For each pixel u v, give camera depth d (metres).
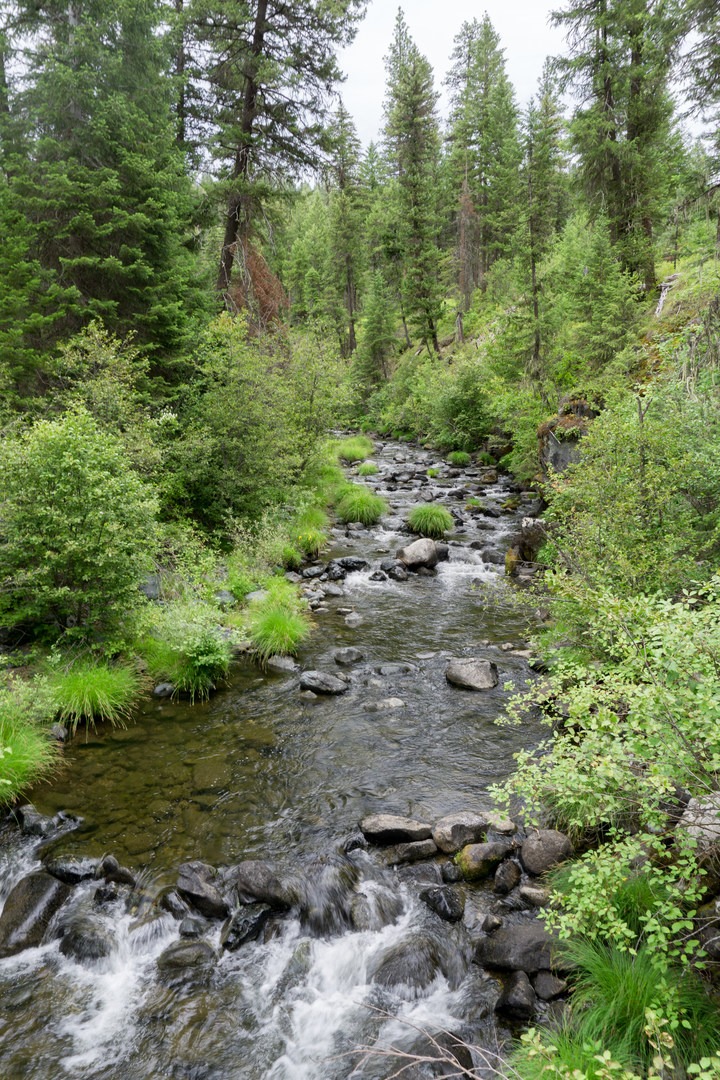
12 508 7.98
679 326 15.18
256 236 23.23
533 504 19.97
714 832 3.47
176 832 5.86
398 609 12.00
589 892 3.50
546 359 19.92
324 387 18.19
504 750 7.21
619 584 6.52
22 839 5.79
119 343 11.63
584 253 23.41
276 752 7.22
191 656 8.64
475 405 29.56
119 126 13.12
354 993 4.33
